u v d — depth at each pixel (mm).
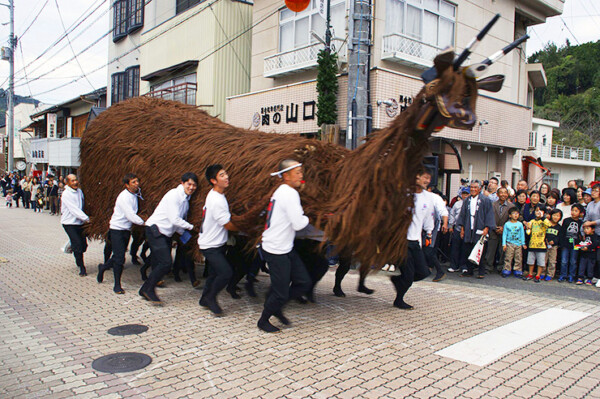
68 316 5148
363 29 8539
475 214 8109
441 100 3863
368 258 4691
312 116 11578
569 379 3635
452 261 8656
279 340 4492
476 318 5395
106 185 6832
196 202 5641
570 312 5703
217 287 5215
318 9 11195
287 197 4480
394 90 10602
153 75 18562
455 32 13039
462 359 4047
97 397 3213
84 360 3877
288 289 4656
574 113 37219
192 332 4684
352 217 4441
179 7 18641
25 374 3580
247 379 3562
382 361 3977
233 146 5660
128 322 4973
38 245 10711
